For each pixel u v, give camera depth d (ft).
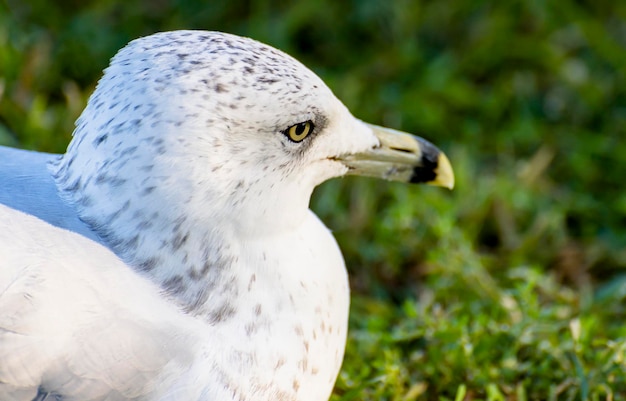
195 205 20.20
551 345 26.03
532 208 32.12
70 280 19.48
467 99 34.88
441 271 29.22
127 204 20.33
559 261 31.04
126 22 35.99
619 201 32.32
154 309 20.08
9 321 18.85
